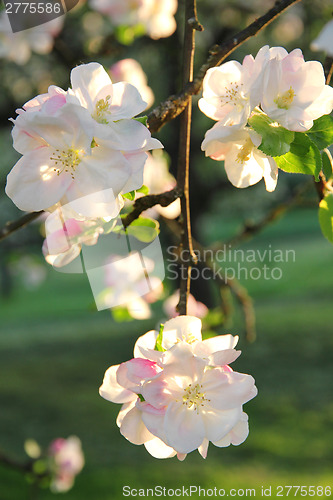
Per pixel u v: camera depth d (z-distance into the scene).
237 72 1.29
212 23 6.87
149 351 1.13
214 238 17.89
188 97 1.30
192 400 1.10
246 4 6.51
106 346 11.66
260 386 8.96
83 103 1.13
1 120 5.73
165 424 1.08
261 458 6.70
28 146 1.10
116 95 1.14
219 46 1.30
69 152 1.08
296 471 6.31
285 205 3.04
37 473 4.17
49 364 10.81
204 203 9.34
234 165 1.30
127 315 3.08
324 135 1.25
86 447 7.37
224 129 1.22
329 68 1.43
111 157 1.09
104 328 13.12
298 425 7.52
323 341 10.63
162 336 1.17
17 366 10.80
